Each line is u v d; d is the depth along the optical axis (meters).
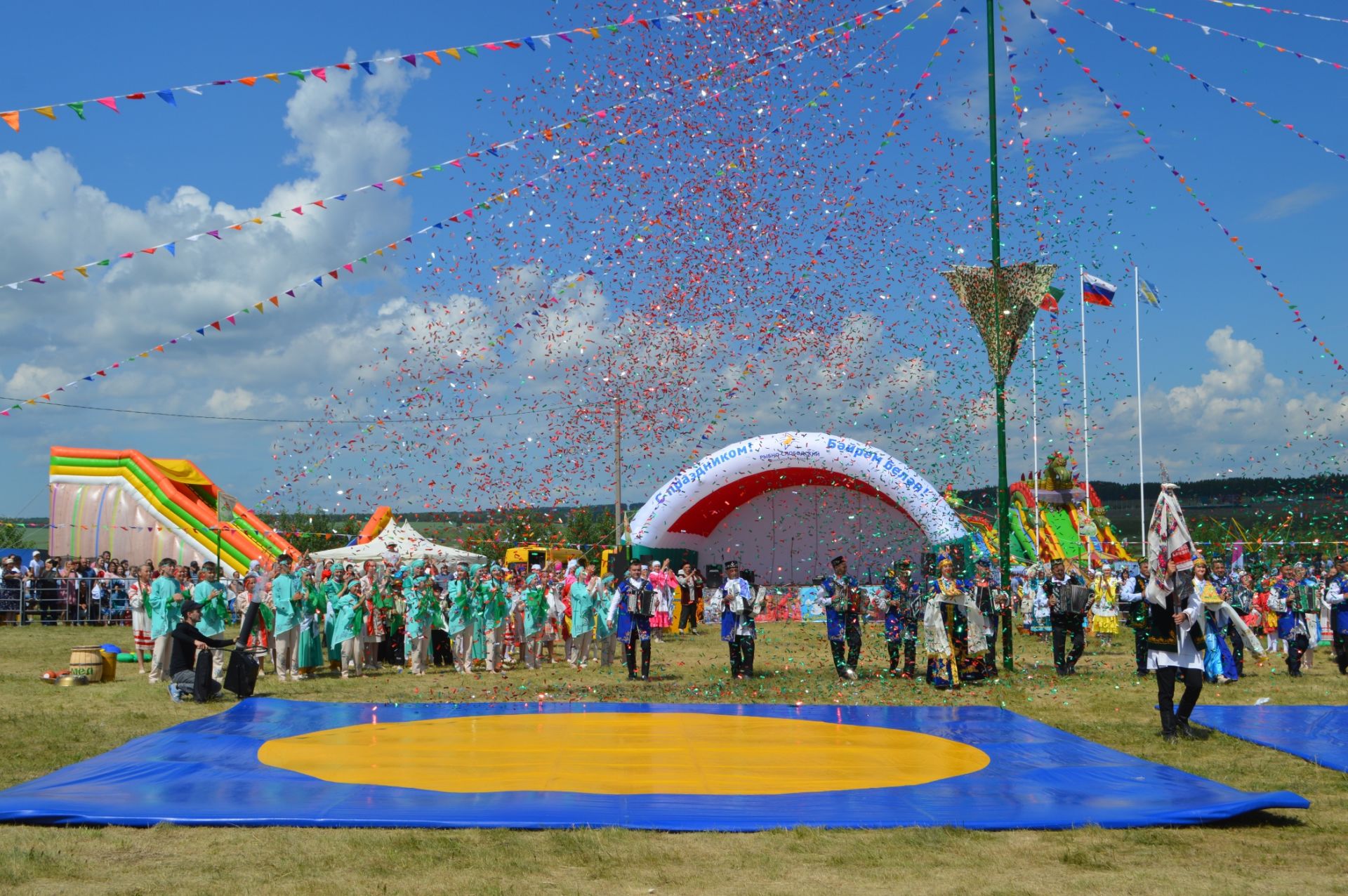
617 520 38.34
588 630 20.84
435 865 6.99
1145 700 15.32
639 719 13.55
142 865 6.97
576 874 6.82
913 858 7.18
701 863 7.08
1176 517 12.02
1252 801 8.12
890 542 35.75
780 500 39.56
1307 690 16.55
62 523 34.66
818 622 33.97
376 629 20.12
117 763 10.20
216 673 16.36
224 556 34.25
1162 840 7.66
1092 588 27.09
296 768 10.06
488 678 19.14
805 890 6.52
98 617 32.81
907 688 16.95
